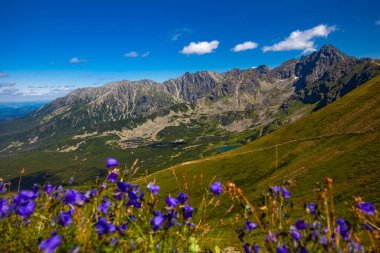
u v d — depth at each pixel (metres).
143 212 3.63
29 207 3.29
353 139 95.75
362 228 2.89
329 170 77.62
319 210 3.06
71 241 3.02
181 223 3.52
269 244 3.00
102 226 2.58
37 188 3.52
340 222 2.95
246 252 3.18
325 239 2.72
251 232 3.25
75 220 3.45
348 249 2.77
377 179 59.06
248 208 3.27
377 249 2.93
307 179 76.62
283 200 3.16
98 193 3.39
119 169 3.50
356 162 75.62
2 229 3.42
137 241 3.39
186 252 3.76
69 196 3.26
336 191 62.00
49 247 2.11
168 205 3.41
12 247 3.24
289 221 3.10
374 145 81.19
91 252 2.56
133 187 3.55
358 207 2.89
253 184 92.75
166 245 3.60
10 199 3.34
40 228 3.44
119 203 3.43
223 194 3.75
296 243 2.77
